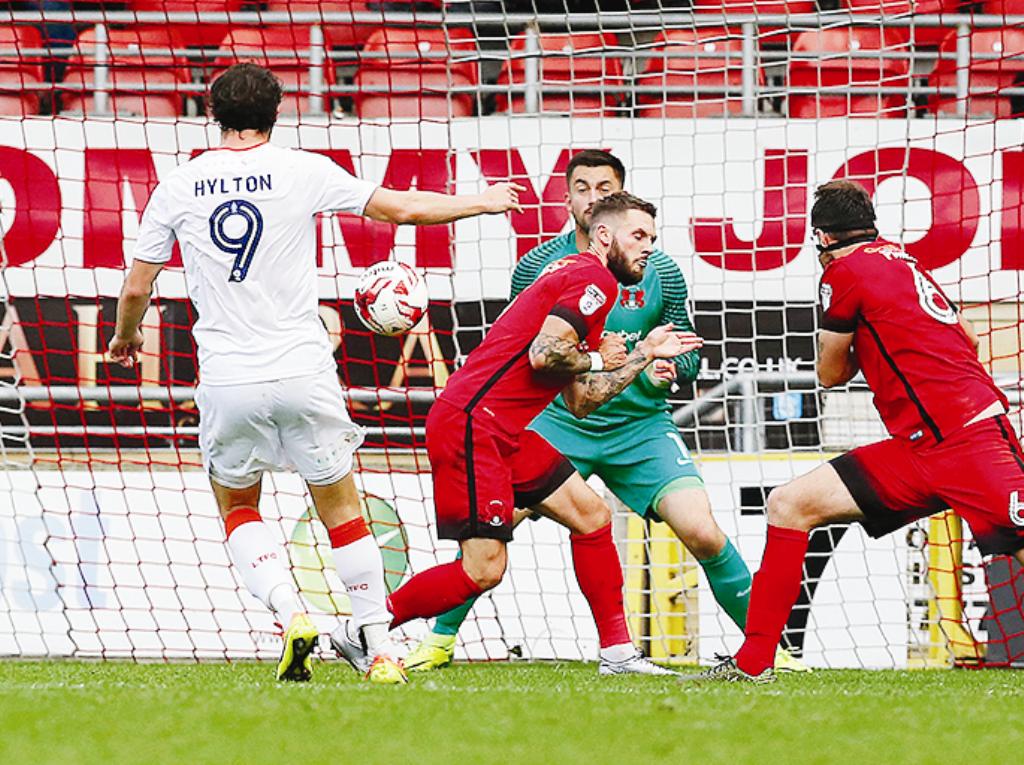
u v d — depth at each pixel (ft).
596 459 77.77
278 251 59.21
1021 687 69.31
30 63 100.37
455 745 40.32
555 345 62.95
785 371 98.89
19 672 76.79
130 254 103.09
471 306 103.86
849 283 62.13
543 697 53.31
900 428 61.62
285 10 116.47
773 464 94.02
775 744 41.09
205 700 51.13
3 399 104.58
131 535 95.20
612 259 65.72
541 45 108.17
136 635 93.40
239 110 59.62
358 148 102.22
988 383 61.57
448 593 65.31
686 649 93.09
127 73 115.55
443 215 60.80
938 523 91.45
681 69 115.55
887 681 72.49
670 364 66.33
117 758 37.86
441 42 117.60
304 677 61.41
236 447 60.70
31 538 94.48
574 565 71.51
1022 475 59.93
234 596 94.22
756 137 102.06
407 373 105.09
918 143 101.65
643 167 102.63
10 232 102.06
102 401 104.01
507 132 102.32
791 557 63.10
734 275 102.73
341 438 60.85
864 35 117.39
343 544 62.28
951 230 101.81
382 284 64.54
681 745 40.65
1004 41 115.24
